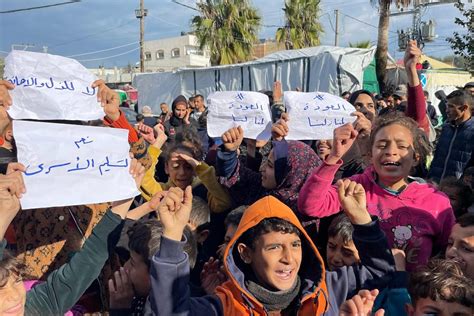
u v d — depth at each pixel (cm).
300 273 199
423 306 195
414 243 237
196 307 180
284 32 2714
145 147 291
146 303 191
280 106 505
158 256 176
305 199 242
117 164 220
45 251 234
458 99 487
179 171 335
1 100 219
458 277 193
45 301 191
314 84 1323
